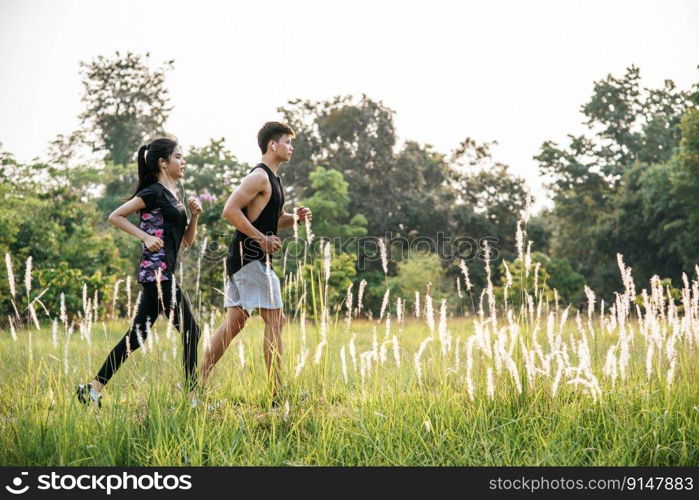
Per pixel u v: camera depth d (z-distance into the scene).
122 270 20.94
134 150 44.12
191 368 4.57
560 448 3.89
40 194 20.89
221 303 12.59
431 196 37.56
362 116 38.81
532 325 4.79
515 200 41.03
